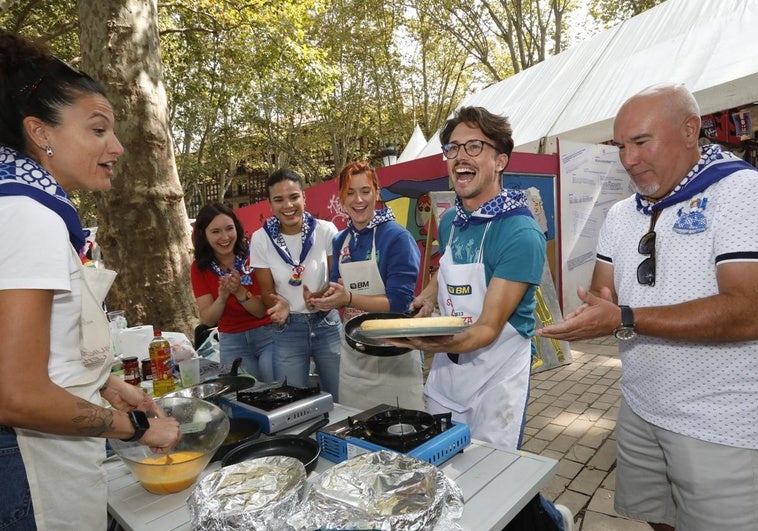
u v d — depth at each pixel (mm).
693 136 1455
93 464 1248
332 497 1031
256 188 36344
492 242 1769
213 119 19047
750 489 1427
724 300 1303
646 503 1798
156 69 4906
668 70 6000
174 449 1407
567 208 6078
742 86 4883
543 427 3762
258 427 1611
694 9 6461
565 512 1740
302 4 11109
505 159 1857
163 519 1213
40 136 1102
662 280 1529
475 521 1114
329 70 11281
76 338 1168
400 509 978
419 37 21844
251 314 3219
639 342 1629
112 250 4777
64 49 11977
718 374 1442
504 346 1808
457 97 24562
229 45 9992
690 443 1499
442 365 2002
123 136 4668
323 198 6234
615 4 17359
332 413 1805
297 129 23188
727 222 1342
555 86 7949
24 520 1117
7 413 948
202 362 2590
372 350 1741
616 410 4008
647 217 1625
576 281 6285
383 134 24047
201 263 3230
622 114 1518
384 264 2557
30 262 968
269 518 982
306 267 3051
